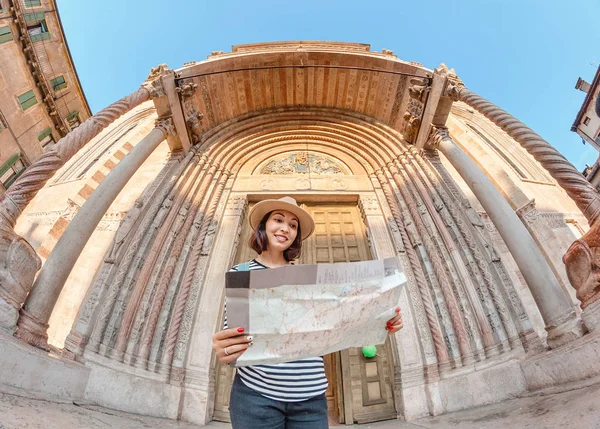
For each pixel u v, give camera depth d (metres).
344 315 1.51
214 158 8.52
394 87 8.66
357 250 7.35
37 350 3.12
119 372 4.34
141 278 5.52
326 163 9.34
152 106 11.50
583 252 3.29
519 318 4.84
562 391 3.18
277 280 1.46
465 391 4.54
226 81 8.84
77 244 4.14
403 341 5.33
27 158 14.92
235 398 1.53
